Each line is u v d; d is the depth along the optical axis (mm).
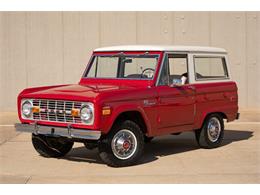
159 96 8461
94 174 7535
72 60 15742
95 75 9406
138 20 15734
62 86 8961
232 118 10219
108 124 7637
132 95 8000
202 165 8148
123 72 9031
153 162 8414
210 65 10633
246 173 7562
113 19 15695
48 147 8805
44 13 15641
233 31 15930
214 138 9828
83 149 9727
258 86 16031
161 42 15797
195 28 15812
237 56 15977
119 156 7957
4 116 14828
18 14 15625
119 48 9188
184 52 9172
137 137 8086
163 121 8562
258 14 15953
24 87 15750
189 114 9117
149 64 8734
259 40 15992
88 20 15688
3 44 15672
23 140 10812
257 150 9531
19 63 15719
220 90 9867
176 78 9594
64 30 15688
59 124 7984
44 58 15719
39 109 8227
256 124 13086
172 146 10094
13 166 8180
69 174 7555
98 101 7523
